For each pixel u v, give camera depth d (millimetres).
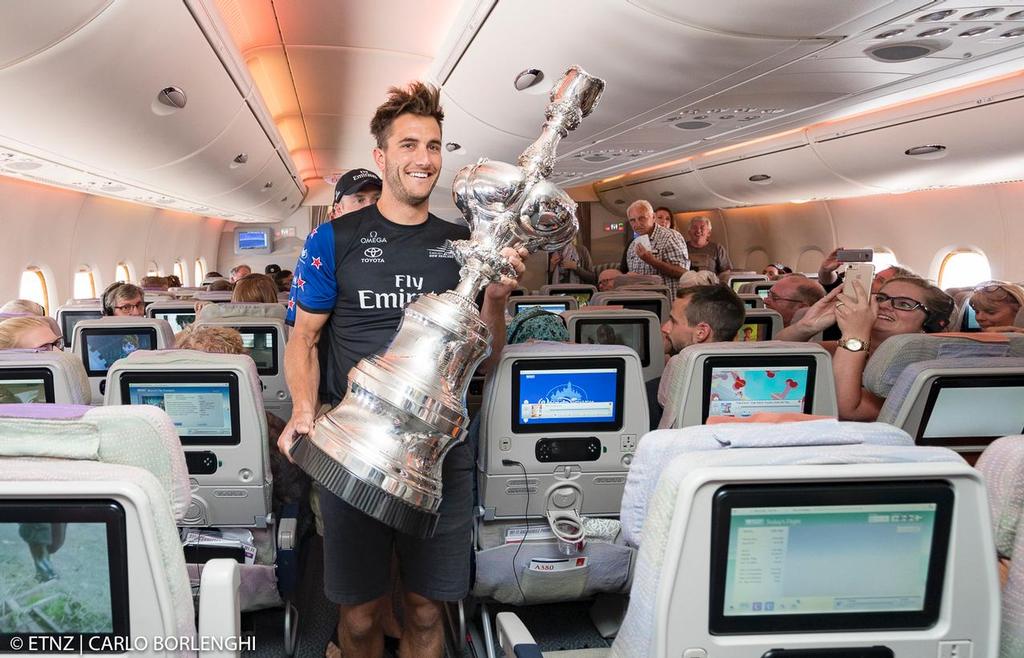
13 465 1127
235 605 1322
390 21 5762
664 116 6469
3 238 8688
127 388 2576
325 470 1229
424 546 1821
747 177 10859
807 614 1165
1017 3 3652
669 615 1135
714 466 1129
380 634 2070
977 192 9102
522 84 5672
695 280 5766
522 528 2594
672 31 4207
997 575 1169
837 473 1110
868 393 2840
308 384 1781
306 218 21094
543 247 1365
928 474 1129
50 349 3285
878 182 8922
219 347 3131
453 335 1270
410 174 1719
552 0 4121
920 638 1179
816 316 3119
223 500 2676
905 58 4723
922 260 10719
